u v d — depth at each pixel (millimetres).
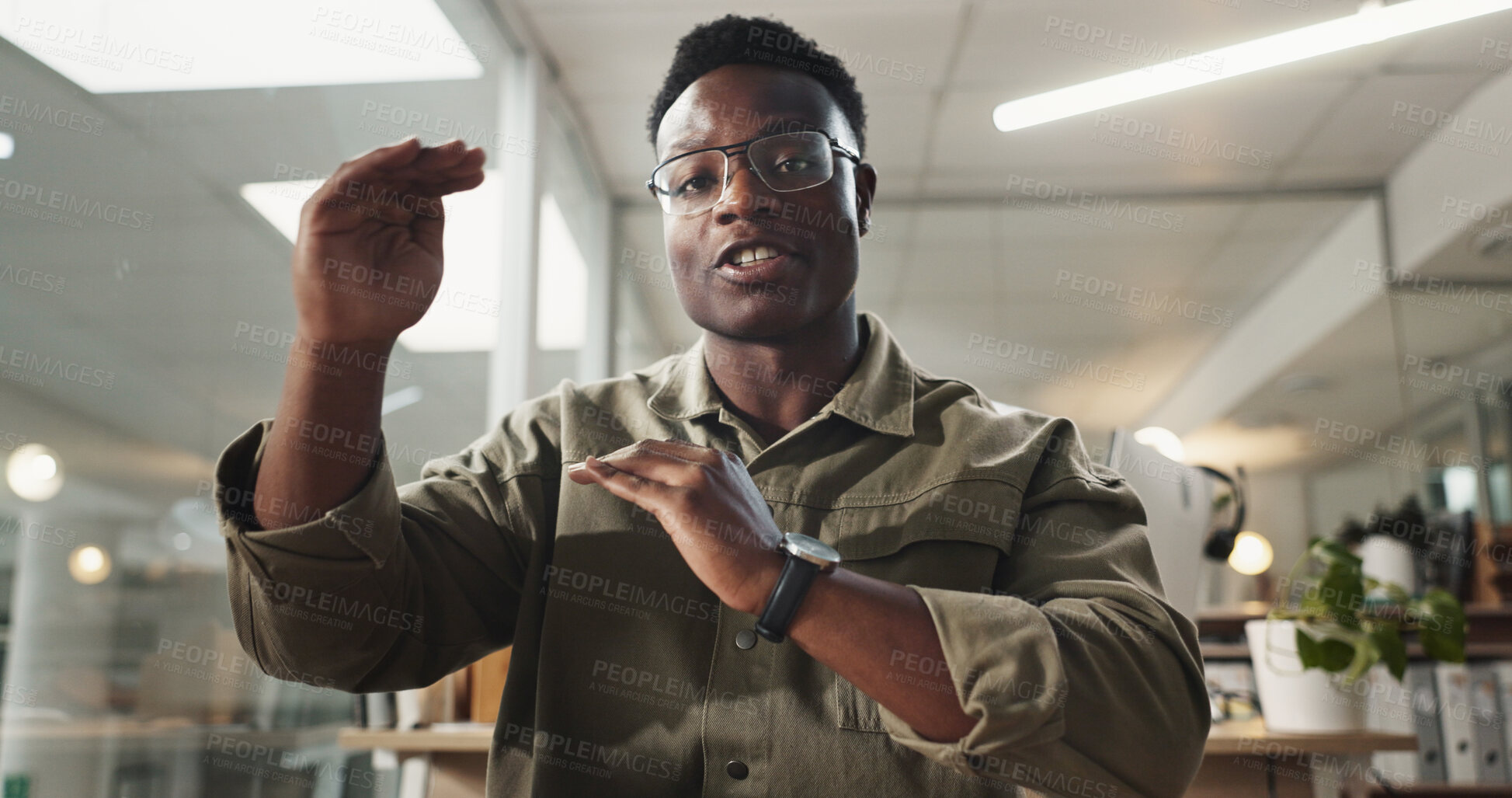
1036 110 3041
